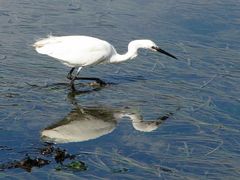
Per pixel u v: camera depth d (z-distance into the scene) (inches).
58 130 557.9
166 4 993.5
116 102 640.4
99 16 919.7
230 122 599.2
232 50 820.0
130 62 759.1
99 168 486.6
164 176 482.3
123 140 546.6
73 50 660.1
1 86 651.5
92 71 726.5
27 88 653.9
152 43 689.0
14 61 724.7
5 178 458.9
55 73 706.2
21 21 869.2
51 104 619.5
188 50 810.2
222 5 1003.3
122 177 475.2
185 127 583.8
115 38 839.7
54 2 968.9
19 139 529.3
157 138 555.8
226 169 500.1
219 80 714.2
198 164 506.3
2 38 797.9
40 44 668.7
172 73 733.3
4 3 941.8
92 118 596.1
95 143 535.5
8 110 591.2
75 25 877.2
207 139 556.4
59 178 466.0
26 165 479.2
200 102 648.4
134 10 956.0
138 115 610.5
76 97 645.9
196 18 936.3
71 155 504.4
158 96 661.9
